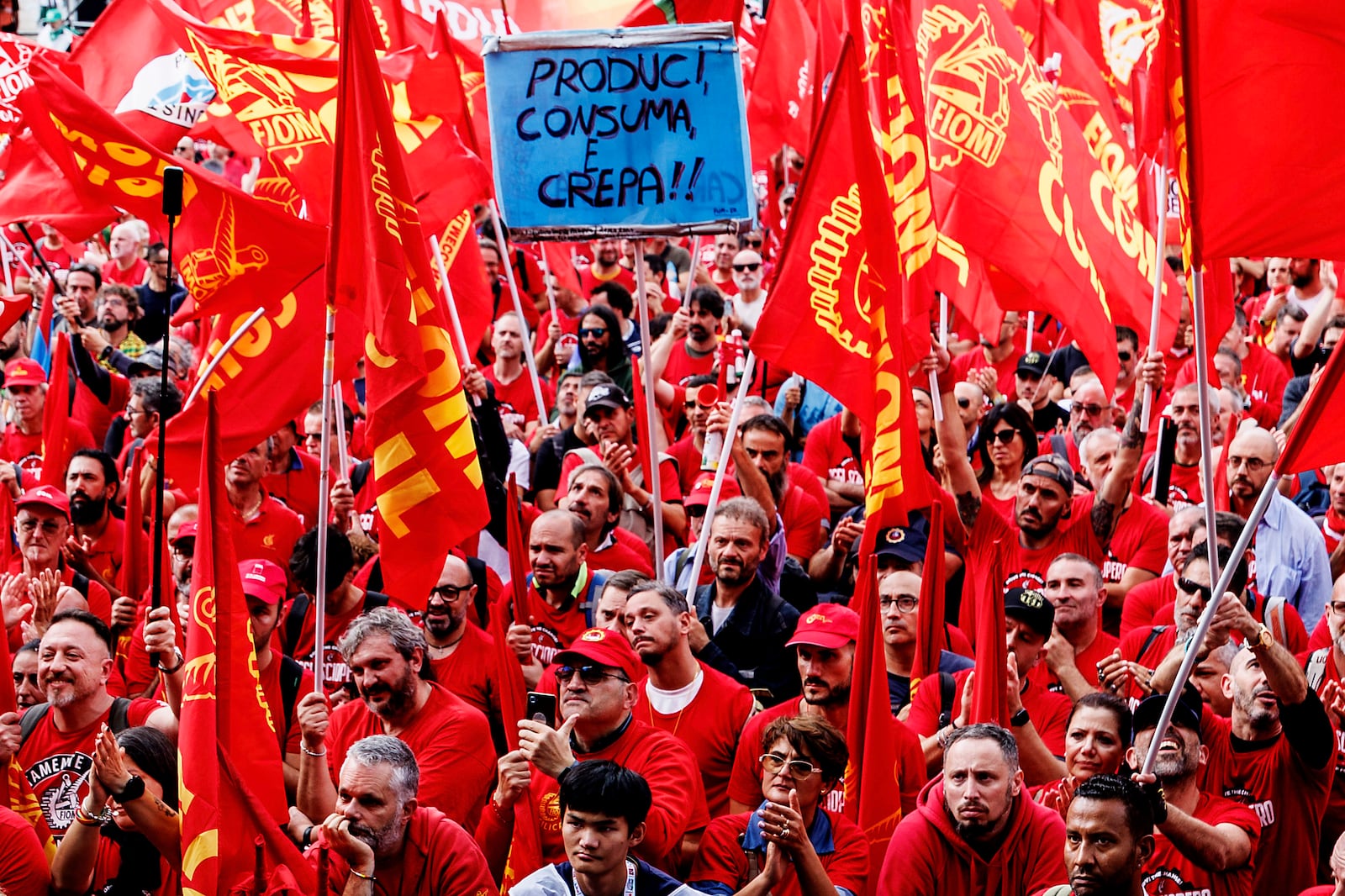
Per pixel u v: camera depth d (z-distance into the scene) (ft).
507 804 21.99
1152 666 26.63
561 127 26.37
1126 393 41.63
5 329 42.55
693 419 37.40
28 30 73.82
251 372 30.66
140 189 28.43
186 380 42.37
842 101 25.43
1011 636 25.08
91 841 21.79
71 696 24.63
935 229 27.76
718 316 42.55
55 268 54.80
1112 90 42.04
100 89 33.60
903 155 27.50
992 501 33.55
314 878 21.34
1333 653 24.64
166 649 23.81
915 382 33.71
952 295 30.91
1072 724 22.13
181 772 21.16
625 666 22.98
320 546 23.15
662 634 24.48
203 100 33.76
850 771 23.04
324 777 23.27
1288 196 20.76
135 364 42.86
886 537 28.81
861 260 25.48
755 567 27.48
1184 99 20.92
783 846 20.22
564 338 45.14
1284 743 22.66
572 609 28.25
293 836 22.98
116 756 21.43
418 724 24.53
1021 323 45.24
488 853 22.36
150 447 32.68
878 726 22.58
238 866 21.15
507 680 25.36
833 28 40.47
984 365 44.50
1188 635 24.85
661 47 26.23
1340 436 20.08
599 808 19.71
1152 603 29.27
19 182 35.53
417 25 35.40
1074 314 30.25
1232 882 21.58
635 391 38.68
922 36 30.50
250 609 25.73
